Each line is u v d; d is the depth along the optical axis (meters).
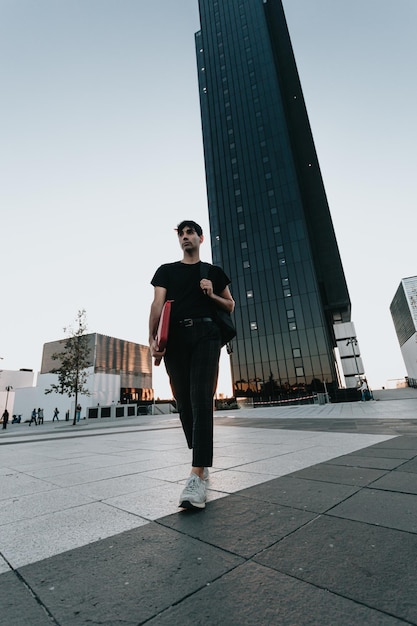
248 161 47.50
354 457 3.19
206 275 2.43
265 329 38.72
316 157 49.72
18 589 1.09
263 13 55.25
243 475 2.63
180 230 2.61
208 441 1.99
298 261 39.97
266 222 43.34
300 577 1.09
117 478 2.83
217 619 0.89
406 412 10.34
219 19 59.56
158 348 2.10
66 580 1.14
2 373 56.75
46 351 50.09
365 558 1.20
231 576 1.11
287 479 2.43
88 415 27.22
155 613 0.93
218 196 47.62
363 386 26.53
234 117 50.97
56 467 3.62
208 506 1.88
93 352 41.56
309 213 47.66
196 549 1.33
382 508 1.71
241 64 53.84
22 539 1.53
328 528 1.49
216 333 2.27
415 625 0.83
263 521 1.60
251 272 41.81
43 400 40.25
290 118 52.56
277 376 36.47
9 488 2.66
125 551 1.35
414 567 1.12
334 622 0.86
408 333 110.69
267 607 0.94
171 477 2.76
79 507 2.02
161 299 2.37
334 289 44.00
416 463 2.75
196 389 2.09
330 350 36.94
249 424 9.55
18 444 6.83
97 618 0.92
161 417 23.67
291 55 55.69
